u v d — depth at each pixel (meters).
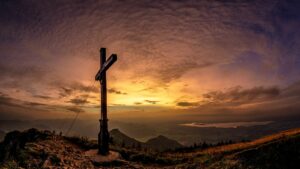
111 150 13.94
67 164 10.48
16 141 13.17
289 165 8.62
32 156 10.76
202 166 10.61
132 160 12.95
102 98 13.02
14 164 9.49
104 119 12.82
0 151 12.66
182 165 11.65
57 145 13.31
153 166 12.30
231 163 9.66
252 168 8.88
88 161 11.41
